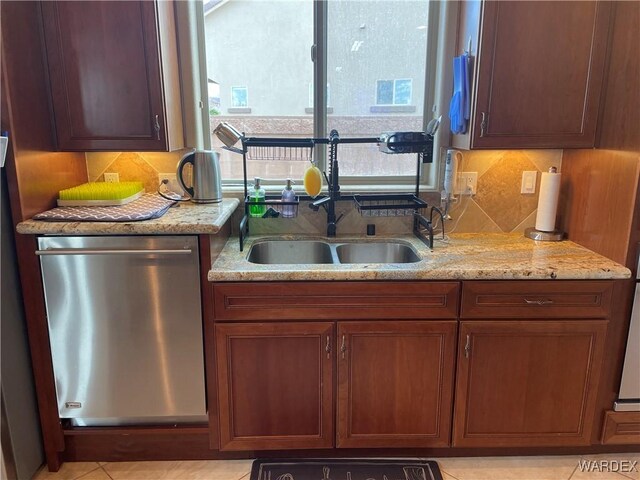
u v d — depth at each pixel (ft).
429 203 7.30
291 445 6.06
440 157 7.17
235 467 6.22
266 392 5.85
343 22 6.93
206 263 5.51
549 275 5.46
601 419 6.10
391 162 7.45
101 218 5.44
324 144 7.27
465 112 6.15
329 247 6.78
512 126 5.98
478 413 5.98
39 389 5.88
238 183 7.50
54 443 6.06
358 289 5.51
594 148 6.12
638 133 5.29
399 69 7.11
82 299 5.58
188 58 6.65
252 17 6.92
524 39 5.73
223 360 5.71
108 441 6.29
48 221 5.41
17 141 5.23
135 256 5.45
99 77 5.79
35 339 5.73
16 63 5.20
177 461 6.36
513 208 7.32
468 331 5.63
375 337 5.67
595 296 5.61
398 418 5.98
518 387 5.89
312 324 5.60
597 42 5.73
